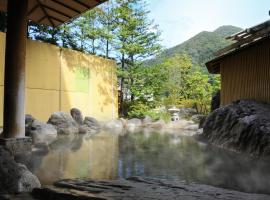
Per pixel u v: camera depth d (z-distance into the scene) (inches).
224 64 541.6
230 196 133.6
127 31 796.6
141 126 708.0
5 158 165.5
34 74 575.8
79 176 208.1
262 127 310.2
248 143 319.3
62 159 271.4
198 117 740.0
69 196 126.0
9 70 291.7
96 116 724.0
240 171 225.3
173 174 216.8
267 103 421.1
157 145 377.1
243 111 387.9
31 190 149.3
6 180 150.5
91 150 330.3
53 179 198.2
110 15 802.2
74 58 667.4
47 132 446.3
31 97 568.1
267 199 129.6
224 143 366.0
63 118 517.0
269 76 421.7
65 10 391.2
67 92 647.1
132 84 828.0
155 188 146.6
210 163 258.5
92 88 714.8
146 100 832.3
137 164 253.1
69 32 778.2
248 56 474.0
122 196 127.1
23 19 297.9
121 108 840.3
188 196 131.2
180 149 343.0
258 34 418.0
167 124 692.1
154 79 820.6
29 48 569.0
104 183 155.6
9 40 293.7
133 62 820.6
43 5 398.0
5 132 291.7
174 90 912.3
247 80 474.6
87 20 775.1
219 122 427.8
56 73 623.2
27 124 438.3
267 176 209.9
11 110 290.4
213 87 886.4
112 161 266.5
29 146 295.0
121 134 521.3
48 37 785.6
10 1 295.6
